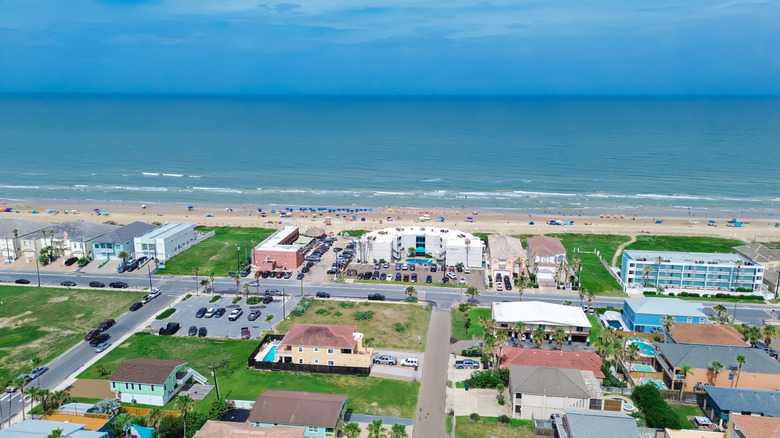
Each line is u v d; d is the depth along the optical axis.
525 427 90.12
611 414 83.31
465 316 135.62
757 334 111.25
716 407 90.31
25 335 122.12
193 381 103.38
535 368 96.56
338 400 88.69
